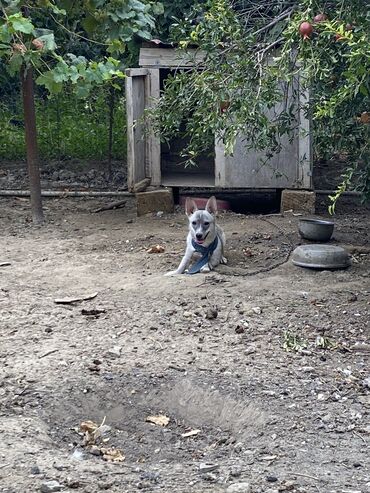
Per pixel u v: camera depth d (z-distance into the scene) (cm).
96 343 319
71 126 727
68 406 270
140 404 277
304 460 232
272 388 280
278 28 393
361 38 276
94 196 597
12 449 233
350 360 308
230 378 287
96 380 285
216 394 276
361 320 348
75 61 438
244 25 422
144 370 294
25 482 215
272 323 342
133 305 362
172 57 540
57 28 601
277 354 311
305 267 416
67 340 322
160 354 309
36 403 268
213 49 374
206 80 369
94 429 259
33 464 225
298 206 542
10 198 594
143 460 244
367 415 262
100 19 480
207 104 372
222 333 332
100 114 734
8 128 736
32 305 363
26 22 397
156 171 557
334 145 377
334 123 364
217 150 550
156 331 333
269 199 604
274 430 252
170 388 283
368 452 237
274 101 372
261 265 426
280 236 477
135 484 216
